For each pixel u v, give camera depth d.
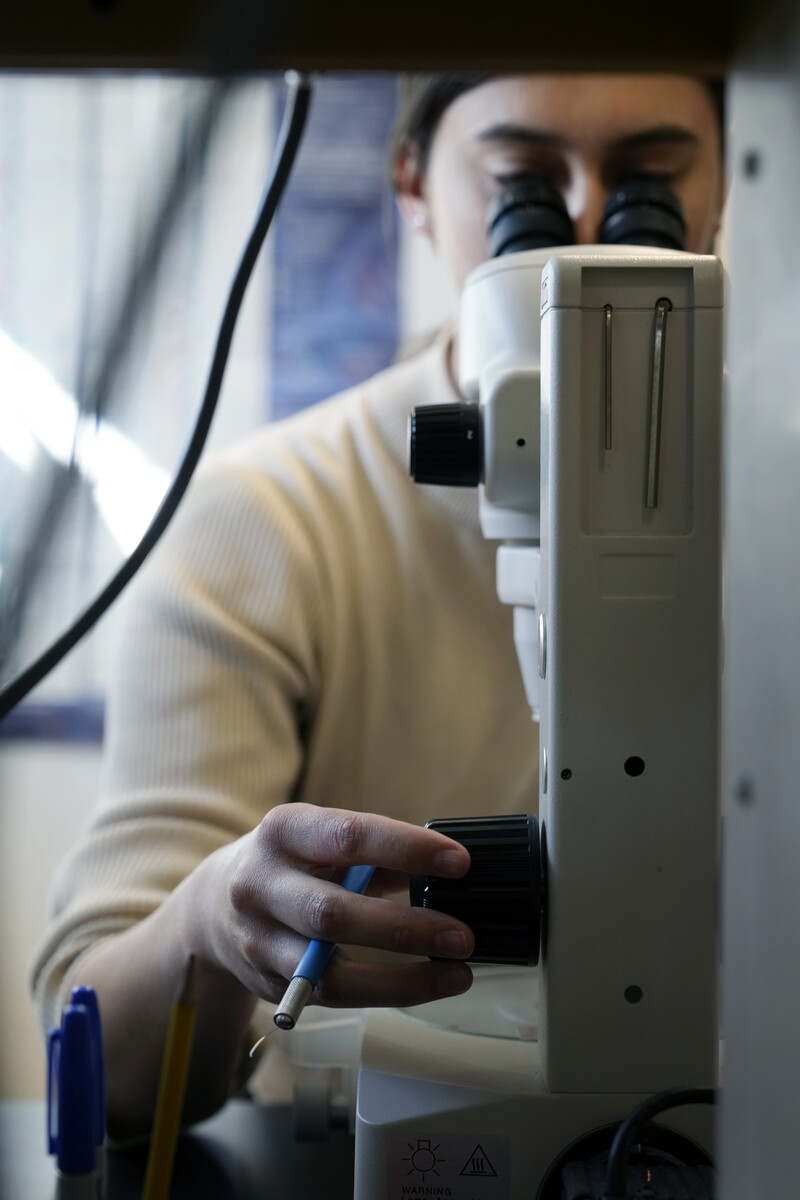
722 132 0.80
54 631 1.70
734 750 0.31
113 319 0.80
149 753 0.88
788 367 0.28
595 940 0.44
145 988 0.64
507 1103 0.43
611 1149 0.40
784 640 0.27
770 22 0.29
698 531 0.44
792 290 0.27
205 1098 0.65
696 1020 0.44
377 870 0.53
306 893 0.45
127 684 0.92
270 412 1.86
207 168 1.78
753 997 0.29
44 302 1.78
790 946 0.26
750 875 0.29
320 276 1.86
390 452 1.01
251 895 0.49
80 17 0.38
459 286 0.90
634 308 0.43
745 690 0.30
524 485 0.53
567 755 0.44
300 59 0.38
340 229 1.85
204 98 0.80
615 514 0.44
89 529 1.71
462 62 0.38
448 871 0.43
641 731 0.44
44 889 1.78
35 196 1.80
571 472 0.43
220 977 0.60
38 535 0.75
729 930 0.31
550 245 0.63
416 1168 0.42
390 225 1.85
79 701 1.78
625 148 0.79
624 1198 0.37
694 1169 0.41
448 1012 0.52
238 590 0.95
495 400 0.53
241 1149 0.62
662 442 0.44
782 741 0.27
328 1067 0.57
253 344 1.86
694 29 0.37
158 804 0.84
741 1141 0.29
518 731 0.93
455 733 0.94
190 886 0.61
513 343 0.56
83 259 1.79
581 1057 0.43
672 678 0.44
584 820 0.44
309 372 1.86
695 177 0.81
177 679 0.90
